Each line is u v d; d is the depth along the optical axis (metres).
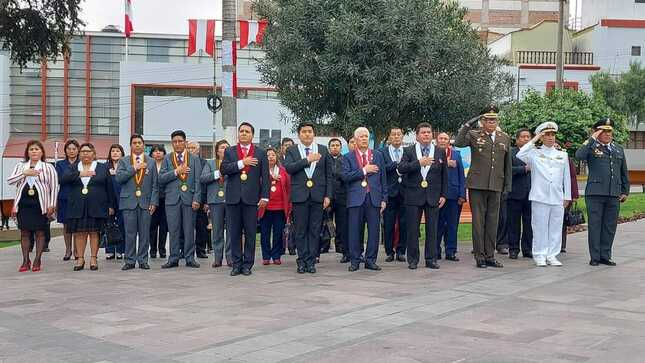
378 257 12.07
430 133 10.49
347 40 13.44
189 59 40.59
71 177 11.28
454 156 11.65
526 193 11.52
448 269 10.48
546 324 6.75
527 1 62.66
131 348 6.16
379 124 14.48
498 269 10.41
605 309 7.41
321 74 13.91
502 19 62.47
